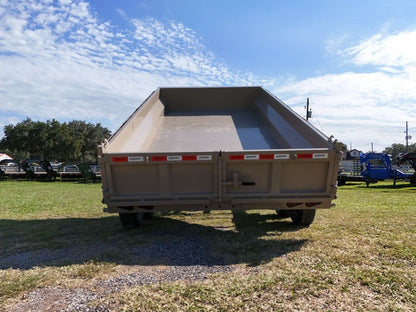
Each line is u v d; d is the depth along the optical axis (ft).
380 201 26.50
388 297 7.75
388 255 10.85
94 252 12.23
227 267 10.21
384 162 55.26
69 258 11.47
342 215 18.52
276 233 14.42
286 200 13.05
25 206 26.14
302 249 11.76
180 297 7.92
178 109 24.02
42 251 12.48
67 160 203.00
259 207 13.43
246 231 15.10
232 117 22.63
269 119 19.93
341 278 8.93
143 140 16.98
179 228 16.35
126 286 8.78
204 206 13.29
